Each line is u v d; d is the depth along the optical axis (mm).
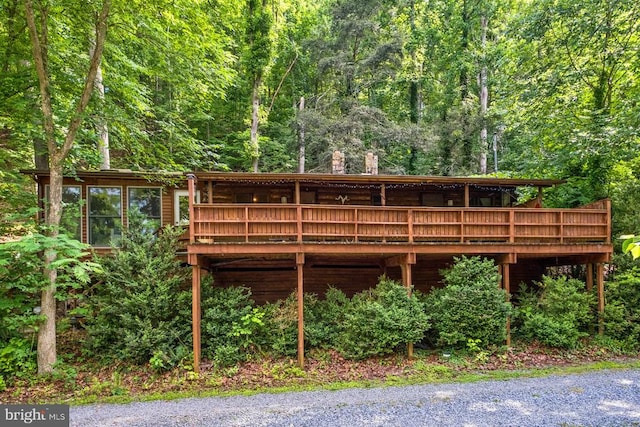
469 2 26125
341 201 13602
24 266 8555
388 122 21016
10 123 10539
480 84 25750
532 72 15141
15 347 8656
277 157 22969
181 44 11922
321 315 10477
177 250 10789
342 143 19734
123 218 12633
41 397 7688
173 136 12328
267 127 25922
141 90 12727
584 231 10555
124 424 6414
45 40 9062
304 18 27094
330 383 8250
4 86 9859
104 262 9727
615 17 12844
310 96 26078
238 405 7160
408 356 9523
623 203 12211
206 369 8867
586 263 11203
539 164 14734
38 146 11805
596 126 12906
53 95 10133
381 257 11508
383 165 22422
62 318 10164
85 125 11781
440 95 26766
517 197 14430
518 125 16312
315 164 22016
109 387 8078
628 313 10312
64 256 9711
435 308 10031
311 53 24062
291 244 9180
